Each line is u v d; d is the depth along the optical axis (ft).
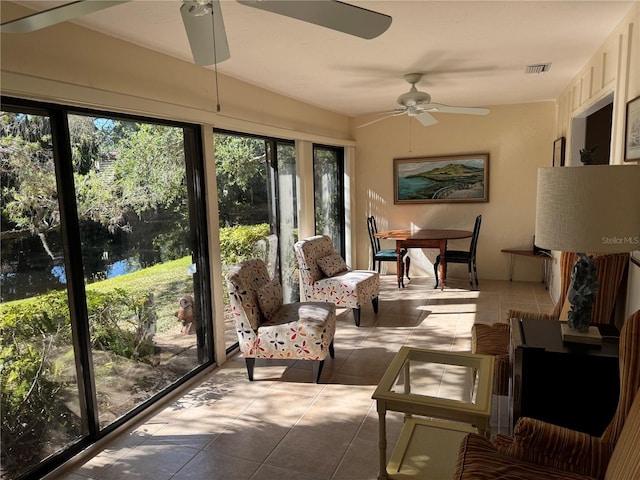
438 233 18.67
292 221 16.08
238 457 7.71
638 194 5.55
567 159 14.39
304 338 10.25
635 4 7.58
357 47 9.68
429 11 7.75
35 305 7.11
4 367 6.69
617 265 8.02
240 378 10.85
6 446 6.75
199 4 5.09
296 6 4.55
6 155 6.64
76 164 7.77
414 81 12.43
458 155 19.40
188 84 10.26
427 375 10.23
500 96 16.56
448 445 7.05
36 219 7.09
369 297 14.64
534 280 19.10
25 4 6.64
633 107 7.47
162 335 9.96
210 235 11.21
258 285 11.16
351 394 9.84
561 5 7.63
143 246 9.39
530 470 4.63
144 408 9.23
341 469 7.29
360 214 21.43
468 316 14.79
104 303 8.42
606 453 4.77
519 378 6.50
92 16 7.30
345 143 19.80
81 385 7.93
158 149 9.77
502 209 19.15
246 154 13.23
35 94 6.73
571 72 12.64
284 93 14.64
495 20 8.26
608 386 6.14
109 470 7.45
